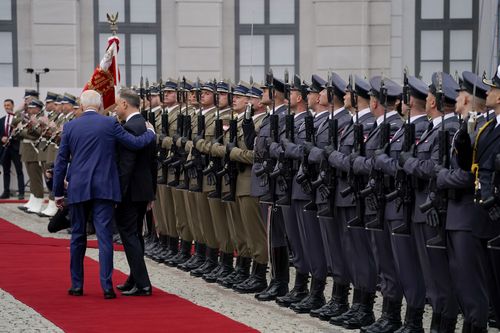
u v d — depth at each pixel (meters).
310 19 36.78
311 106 15.42
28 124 28.89
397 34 36.59
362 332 13.30
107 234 15.56
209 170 17.12
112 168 15.55
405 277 12.83
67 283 17.08
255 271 16.58
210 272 18.12
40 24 36.38
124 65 36.81
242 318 14.21
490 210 11.15
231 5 36.81
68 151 15.70
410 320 12.90
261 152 15.70
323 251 14.76
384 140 12.99
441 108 12.13
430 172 12.04
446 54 36.66
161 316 14.09
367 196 13.04
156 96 21.05
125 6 36.78
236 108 17.06
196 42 36.62
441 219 11.81
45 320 13.77
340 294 14.30
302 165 14.47
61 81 36.53
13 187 35.00
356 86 14.05
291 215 15.16
